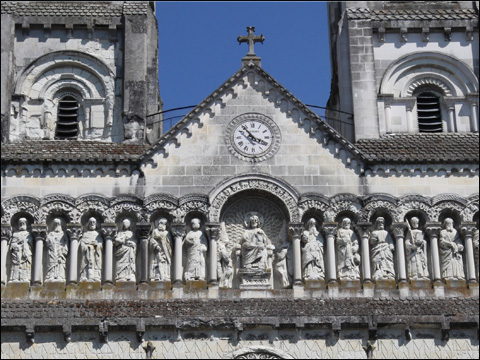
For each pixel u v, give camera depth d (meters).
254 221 60.25
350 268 59.31
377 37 67.56
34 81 66.00
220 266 59.34
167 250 59.41
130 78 65.19
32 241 59.41
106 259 59.09
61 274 58.88
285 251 59.88
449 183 61.34
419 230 60.31
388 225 60.62
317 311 57.41
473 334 57.44
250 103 62.44
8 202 59.94
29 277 58.78
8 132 63.97
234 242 60.28
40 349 56.47
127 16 66.69
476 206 60.91
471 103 66.44
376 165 61.44
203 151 61.41
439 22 67.75
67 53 66.56
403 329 57.28
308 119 62.19
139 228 59.59
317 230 60.25
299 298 58.47
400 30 67.56
